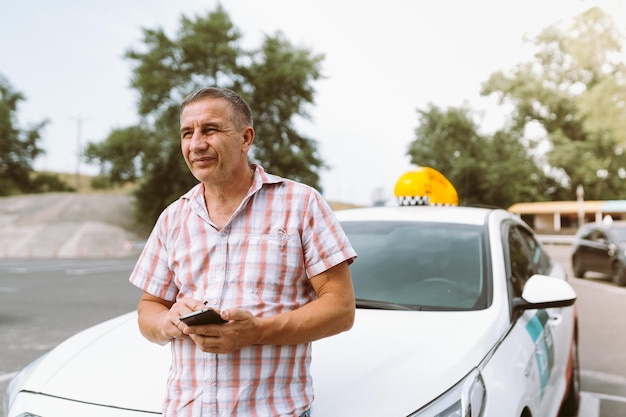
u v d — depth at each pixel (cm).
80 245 3472
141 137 3656
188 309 150
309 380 164
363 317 248
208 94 162
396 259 303
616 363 569
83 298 1045
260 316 155
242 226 161
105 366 208
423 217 341
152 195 3812
